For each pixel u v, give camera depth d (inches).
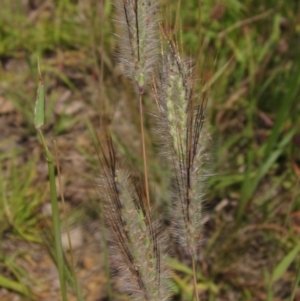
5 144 25.6
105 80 25.9
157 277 13.0
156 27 13.1
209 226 22.7
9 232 22.3
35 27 29.4
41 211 23.0
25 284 21.2
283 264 19.0
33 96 27.1
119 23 12.9
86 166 24.5
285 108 20.3
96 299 20.9
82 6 27.2
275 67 25.9
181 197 13.2
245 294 20.9
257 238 22.2
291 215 22.5
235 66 26.7
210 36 26.6
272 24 26.6
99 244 22.0
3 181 23.3
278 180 22.8
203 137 13.1
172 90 12.6
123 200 12.5
